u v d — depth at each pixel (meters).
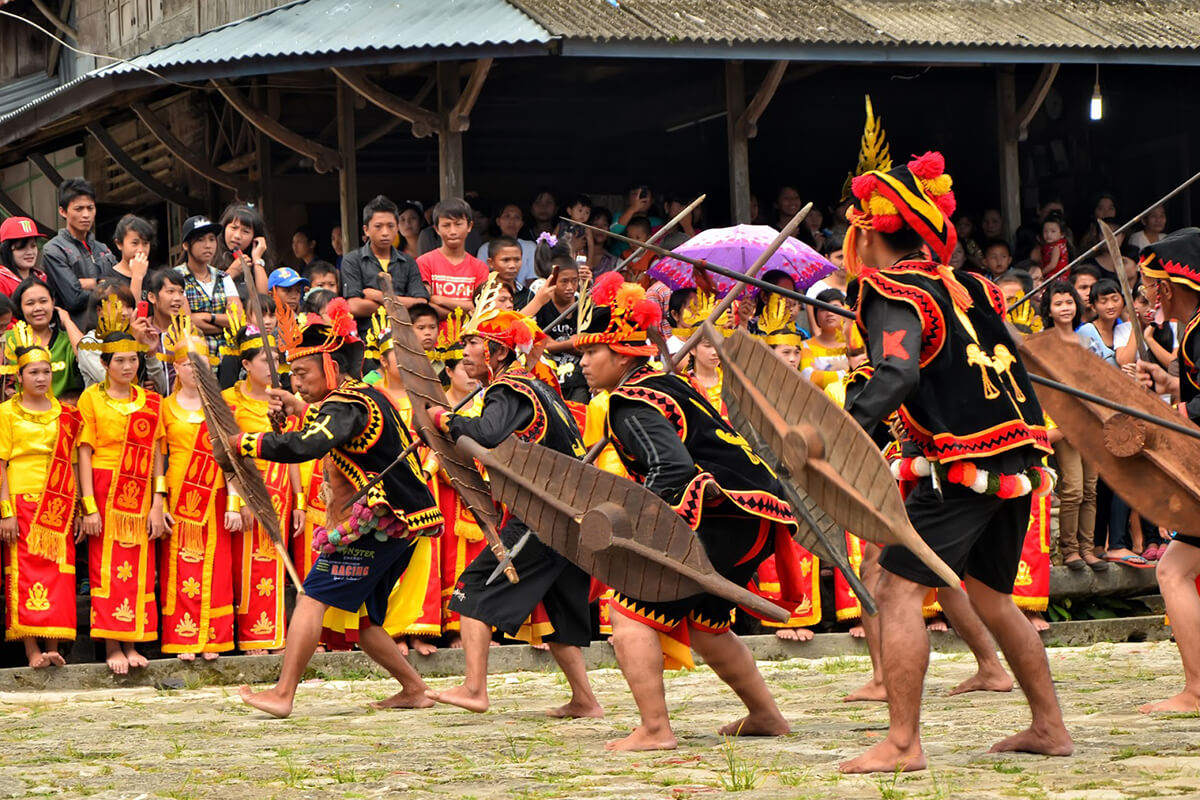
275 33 30.44
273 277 26.05
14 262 24.98
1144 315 27.77
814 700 19.61
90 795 13.16
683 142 38.72
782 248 26.78
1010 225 34.81
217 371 24.05
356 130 35.38
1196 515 16.73
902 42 30.41
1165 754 13.40
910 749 12.66
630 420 14.66
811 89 38.59
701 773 13.31
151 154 39.88
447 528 24.05
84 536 22.52
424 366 17.42
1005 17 33.19
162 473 22.77
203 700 20.89
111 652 22.36
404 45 28.02
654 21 29.34
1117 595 28.19
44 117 34.16
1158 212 36.81
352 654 23.69
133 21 42.34
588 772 13.67
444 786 13.16
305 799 12.64
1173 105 39.72
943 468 12.62
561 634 18.22
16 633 21.72
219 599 23.05
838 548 12.93
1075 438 17.33
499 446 14.67
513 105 37.97
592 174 38.47
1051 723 13.43
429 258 26.39
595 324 15.41
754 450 14.92
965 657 24.70
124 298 23.27
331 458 18.59
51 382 22.75
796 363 24.30
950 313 12.56
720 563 14.82
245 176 35.88
